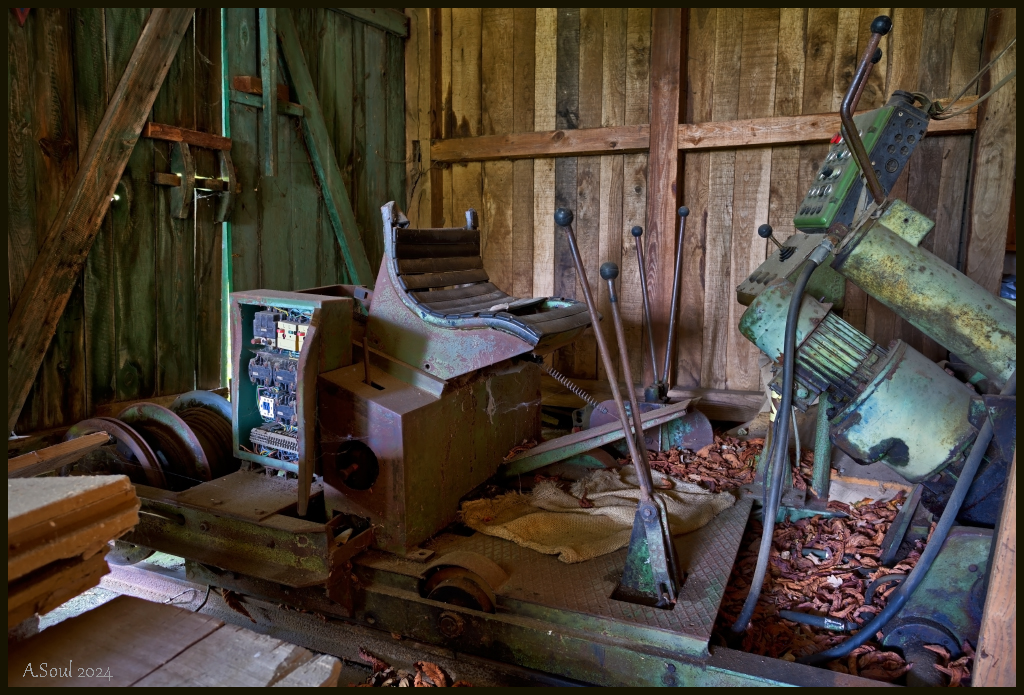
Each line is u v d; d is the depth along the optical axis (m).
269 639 1.16
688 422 3.78
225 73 3.74
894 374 2.22
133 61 3.20
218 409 3.05
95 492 1.17
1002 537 1.60
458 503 2.80
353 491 2.47
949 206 4.02
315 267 4.54
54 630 1.18
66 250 2.96
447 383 2.63
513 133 4.93
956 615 2.05
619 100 4.64
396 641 2.31
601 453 3.36
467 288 3.00
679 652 1.97
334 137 4.62
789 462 3.41
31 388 2.92
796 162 4.30
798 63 4.22
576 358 5.04
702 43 4.41
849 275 2.20
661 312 4.64
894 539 2.65
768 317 2.39
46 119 2.89
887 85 4.05
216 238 3.79
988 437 1.97
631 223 4.74
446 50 5.09
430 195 5.20
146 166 3.35
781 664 1.92
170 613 1.24
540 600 2.15
